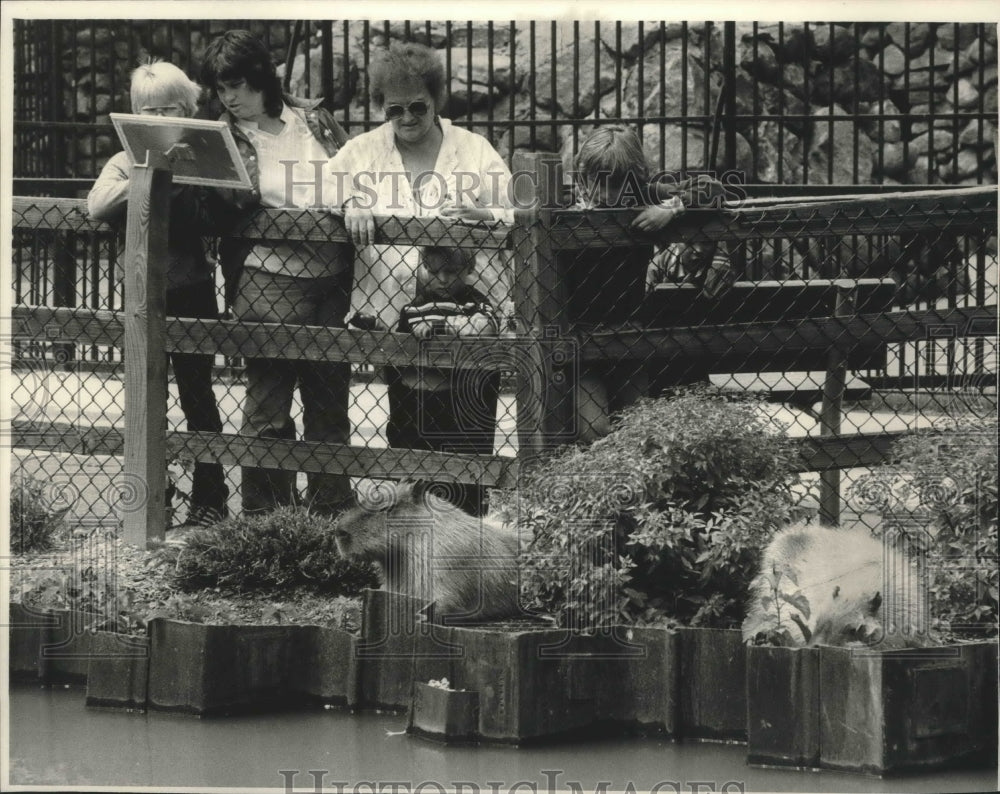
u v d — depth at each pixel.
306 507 9.68
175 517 10.00
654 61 19.36
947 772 7.29
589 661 7.83
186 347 9.45
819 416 9.60
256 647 8.29
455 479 9.06
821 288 9.58
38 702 8.48
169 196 9.31
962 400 8.93
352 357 9.25
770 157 19.95
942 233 9.66
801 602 7.55
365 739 7.77
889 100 21.12
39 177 13.11
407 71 9.34
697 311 9.68
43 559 9.23
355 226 9.13
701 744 7.73
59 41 13.11
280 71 18.81
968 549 7.97
